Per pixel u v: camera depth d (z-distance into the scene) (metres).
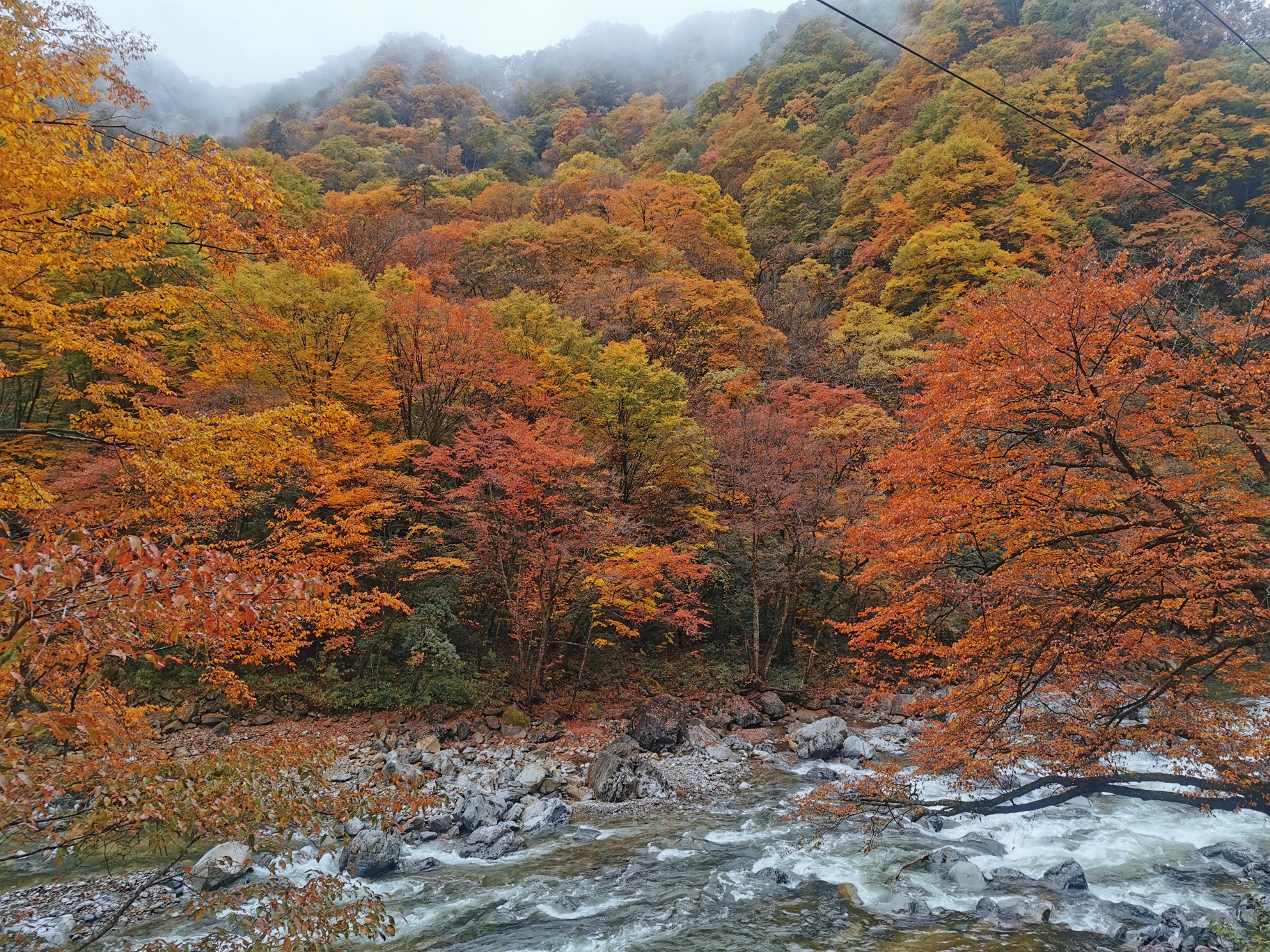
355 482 15.84
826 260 49.38
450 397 19.62
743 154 61.88
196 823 4.14
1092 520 8.73
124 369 7.62
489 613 19.80
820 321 38.81
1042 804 7.64
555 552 16.88
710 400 27.16
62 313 6.91
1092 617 7.41
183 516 10.41
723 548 21.81
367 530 12.30
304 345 17.22
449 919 8.73
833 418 23.45
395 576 18.02
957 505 8.05
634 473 21.72
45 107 5.89
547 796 13.28
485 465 16.56
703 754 15.97
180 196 6.15
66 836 3.84
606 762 13.96
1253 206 38.41
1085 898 9.20
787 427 22.02
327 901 4.69
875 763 15.51
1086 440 8.51
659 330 30.64
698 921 8.68
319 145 60.56
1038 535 8.33
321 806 4.72
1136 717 8.41
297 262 6.84
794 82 71.62
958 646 8.31
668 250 37.09
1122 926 8.35
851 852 10.85
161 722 15.44
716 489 22.23
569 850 10.90
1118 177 41.38
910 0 74.50
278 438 7.82
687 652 22.84
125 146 6.18
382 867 10.00
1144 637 7.96
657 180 47.41
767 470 20.53
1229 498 7.88
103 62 6.05
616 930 8.48
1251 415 7.59
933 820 11.81
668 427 21.20
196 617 3.41
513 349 21.77
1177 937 7.98
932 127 51.19
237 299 15.44
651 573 17.06
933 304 37.31
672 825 12.00
